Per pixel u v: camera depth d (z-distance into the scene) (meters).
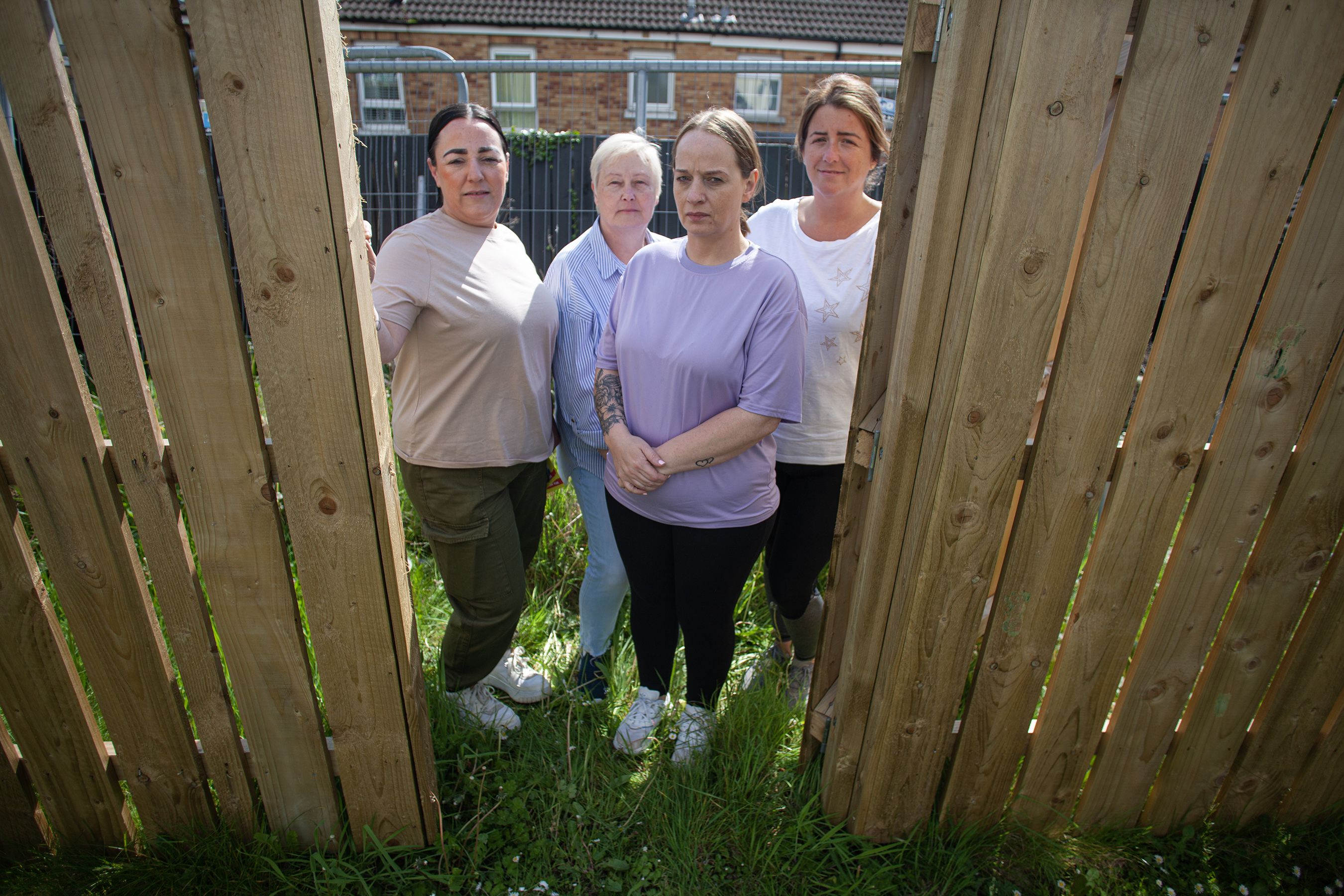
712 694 2.21
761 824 1.97
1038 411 1.71
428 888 1.85
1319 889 1.90
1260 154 1.33
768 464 1.97
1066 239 1.39
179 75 1.24
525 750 2.22
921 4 1.42
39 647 1.62
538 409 2.09
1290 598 1.71
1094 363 1.48
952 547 1.64
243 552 1.58
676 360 1.83
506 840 1.96
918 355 1.54
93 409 1.46
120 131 1.26
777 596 2.37
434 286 1.84
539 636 2.74
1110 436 1.55
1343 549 1.68
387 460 1.58
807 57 15.45
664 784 2.07
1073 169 1.35
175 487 1.55
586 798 2.07
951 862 1.90
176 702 1.73
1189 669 1.79
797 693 2.51
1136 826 2.02
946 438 1.55
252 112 1.27
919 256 1.49
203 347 1.41
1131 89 1.30
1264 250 1.40
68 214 1.30
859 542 1.88
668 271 1.91
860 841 1.98
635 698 2.39
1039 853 1.93
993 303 1.44
